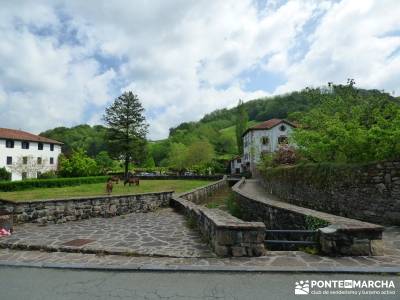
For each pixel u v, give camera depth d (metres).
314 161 14.19
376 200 8.78
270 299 3.54
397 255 5.05
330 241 5.07
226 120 120.56
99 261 5.12
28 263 5.04
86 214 10.37
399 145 8.45
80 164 42.38
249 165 51.16
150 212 12.34
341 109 15.12
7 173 38.78
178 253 5.54
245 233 5.20
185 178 43.38
